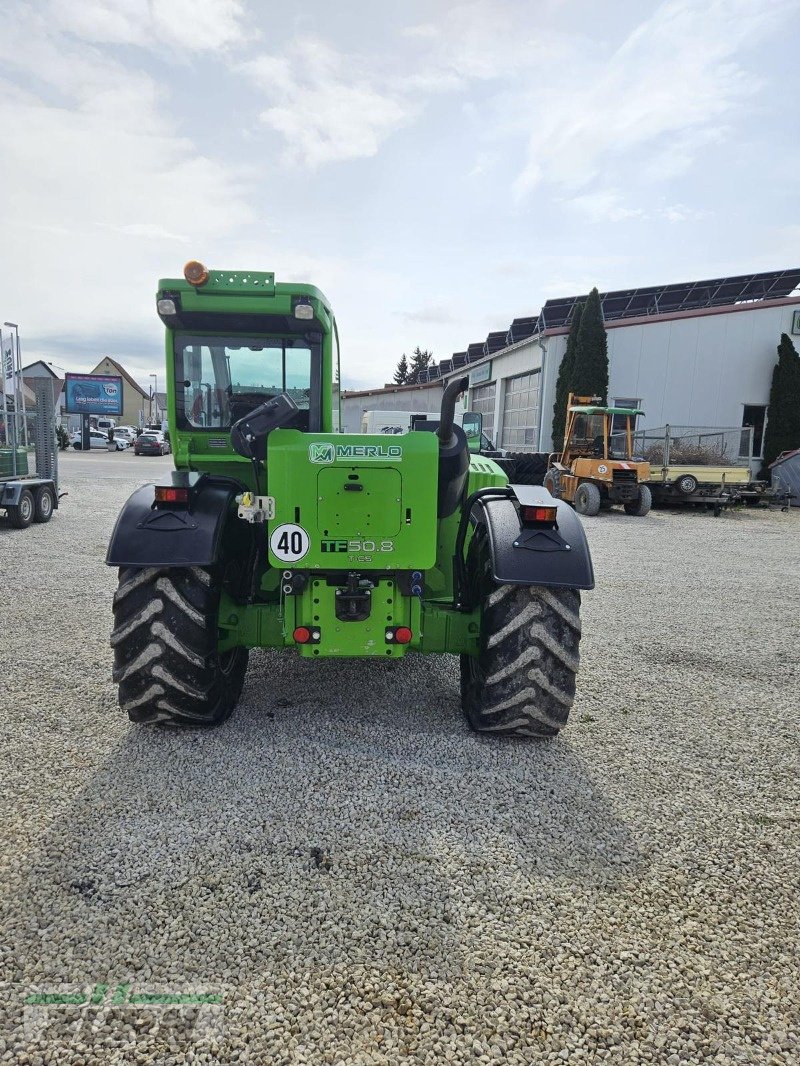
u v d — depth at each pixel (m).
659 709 3.76
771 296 25.64
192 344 3.63
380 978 1.83
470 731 3.34
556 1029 1.70
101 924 1.99
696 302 26.12
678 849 2.46
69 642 4.58
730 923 2.09
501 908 2.12
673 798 2.81
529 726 3.08
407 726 3.38
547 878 2.27
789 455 16.84
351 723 3.39
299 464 2.86
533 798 2.76
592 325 18.70
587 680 4.20
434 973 1.85
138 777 2.80
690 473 14.45
